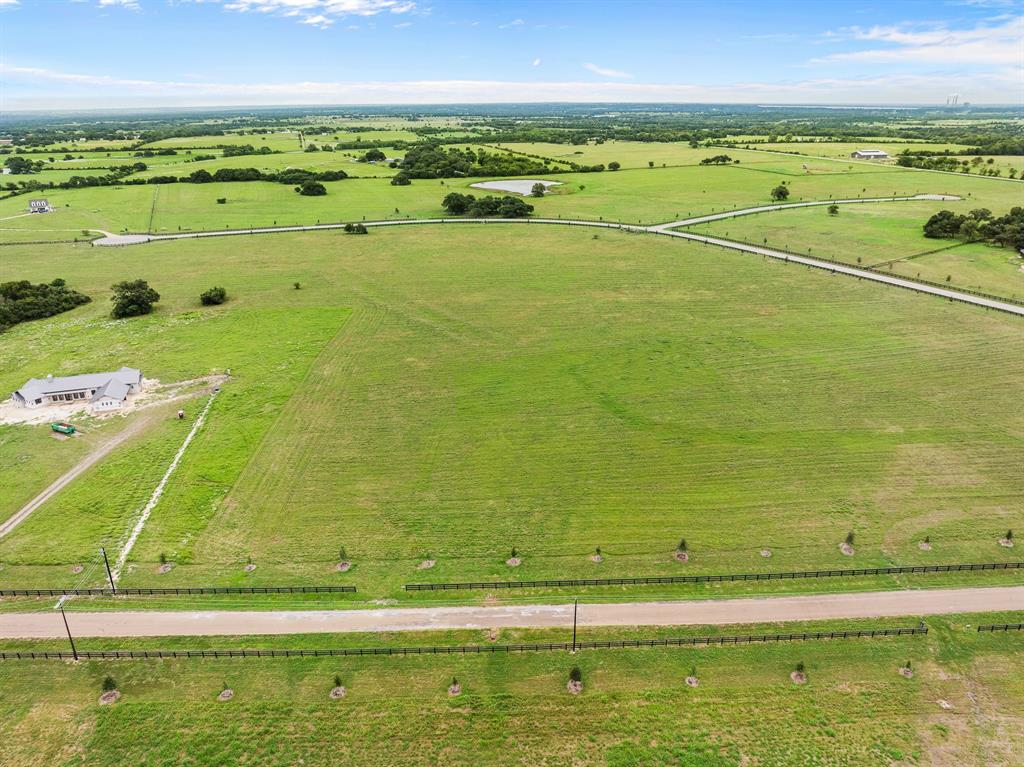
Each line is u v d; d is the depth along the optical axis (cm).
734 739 3550
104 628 4344
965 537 5012
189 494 5706
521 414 6994
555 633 4272
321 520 5369
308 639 4253
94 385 7469
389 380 7850
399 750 3525
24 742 3594
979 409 6825
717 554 4912
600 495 5616
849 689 3825
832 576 4675
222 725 3681
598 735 3591
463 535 5172
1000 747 3469
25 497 5688
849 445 6234
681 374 7831
